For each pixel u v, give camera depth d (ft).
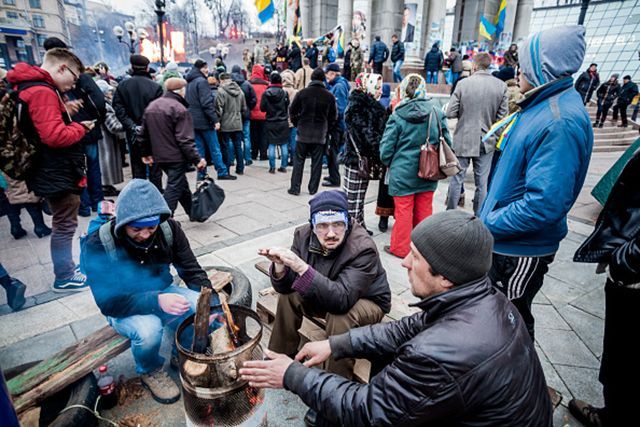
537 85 5.79
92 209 15.49
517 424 3.45
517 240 6.07
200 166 13.43
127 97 15.57
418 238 3.98
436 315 3.97
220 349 5.54
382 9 50.55
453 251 3.73
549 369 7.63
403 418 3.60
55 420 5.31
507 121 6.82
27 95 8.05
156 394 6.49
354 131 12.21
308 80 29.14
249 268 11.03
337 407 4.01
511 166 6.00
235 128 20.83
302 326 7.50
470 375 3.33
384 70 46.93
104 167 16.97
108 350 6.14
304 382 4.28
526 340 3.74
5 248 12.10
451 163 10.76
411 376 3.53
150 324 6.41
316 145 17.72
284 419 6.45
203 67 19.07
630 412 5.52
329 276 6.58
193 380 4.95
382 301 6.91
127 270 6.46
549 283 10.87
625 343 5.41
